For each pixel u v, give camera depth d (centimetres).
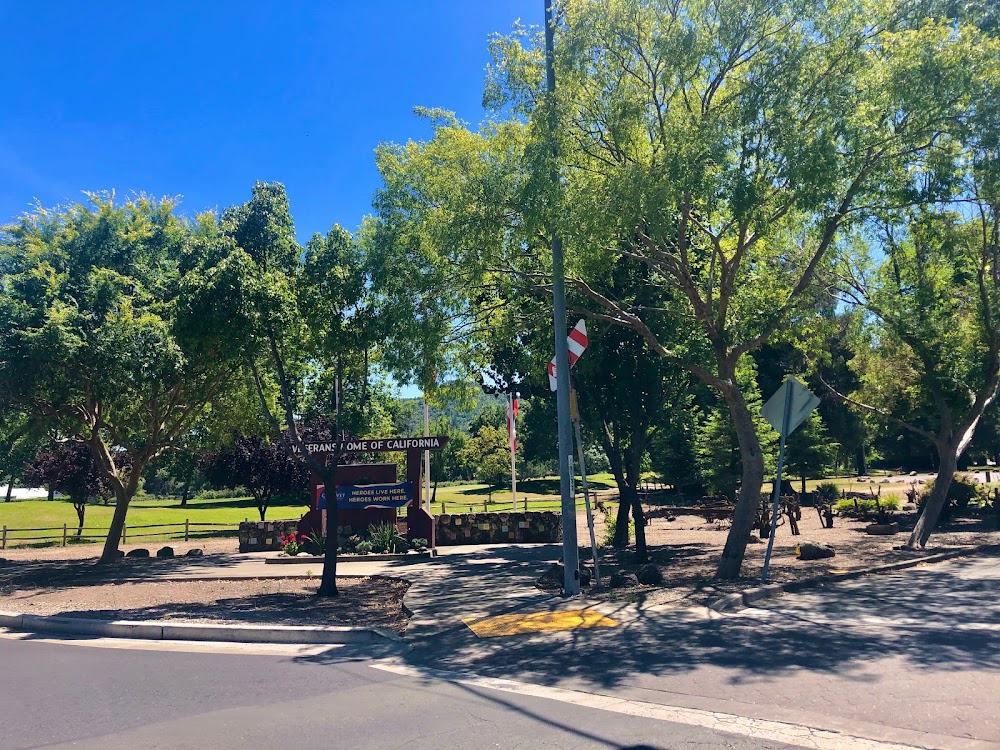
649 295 1691
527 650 867
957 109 1208
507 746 549
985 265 1645
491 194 1298
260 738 585
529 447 3847
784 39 1199
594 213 1162
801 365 3616
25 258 1820
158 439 2133
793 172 1129
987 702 604
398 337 1419
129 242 1920
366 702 681
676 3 1268
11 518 4231
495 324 1631
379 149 1470
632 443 1755
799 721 581
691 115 1230
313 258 1411
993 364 1722
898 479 5025
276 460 3183
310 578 1602
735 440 3291
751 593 1093
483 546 2314
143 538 3184
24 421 2066
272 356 1492
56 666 871
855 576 1272
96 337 1645
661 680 710
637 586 1238
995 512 2222
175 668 847
